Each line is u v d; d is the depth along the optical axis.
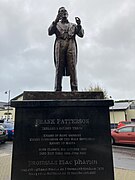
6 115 38.72
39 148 3.60
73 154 3.60
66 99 3.91
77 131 3.68
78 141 3.64
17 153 3.56
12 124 17.19
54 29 4.66
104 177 3.52
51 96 3.94
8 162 8.48
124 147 13.28
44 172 3.52
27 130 3.66
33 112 3.72
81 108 3.77
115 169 7.46
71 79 4.48
